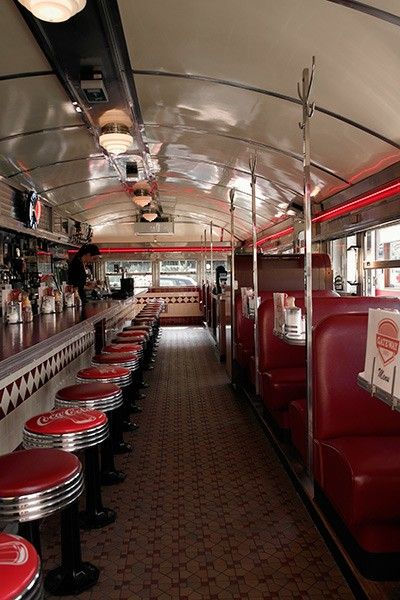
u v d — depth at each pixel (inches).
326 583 83.3
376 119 151.4
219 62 143.9
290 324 121.1
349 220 230.4
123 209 465.4
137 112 192.9
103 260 564.7
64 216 395.5
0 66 141.3
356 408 91.0
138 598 79.6
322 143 188.5
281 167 240.4
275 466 135.3
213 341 381.7
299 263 265.0
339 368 91.3
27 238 289.0
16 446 119.9
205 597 79.8
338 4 103.0
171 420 180.5
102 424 86.7
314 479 104.0
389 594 76.2
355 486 75.3
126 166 286.0
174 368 283.1
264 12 113.3
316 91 147.8
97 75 146.4
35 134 204.7
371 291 223.6
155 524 104.0
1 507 60.2
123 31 124.6
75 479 65.8
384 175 190.9
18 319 127.4
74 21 115.0
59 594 80.4
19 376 122.6
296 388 139.2
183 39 131.2
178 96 174.2
